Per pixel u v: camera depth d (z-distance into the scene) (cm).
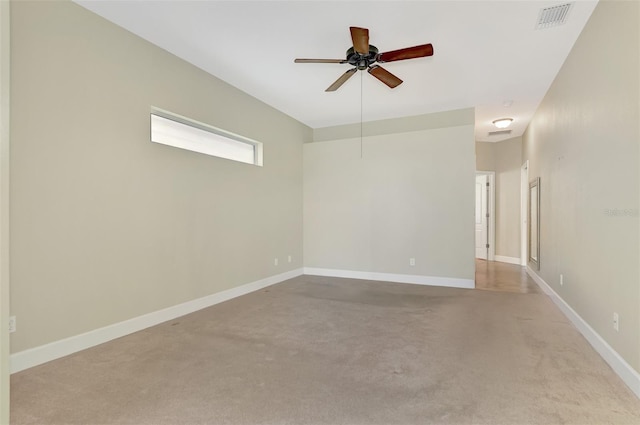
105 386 211
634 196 207
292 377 222
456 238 500
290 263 569
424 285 510
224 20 294
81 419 177
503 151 741
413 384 212
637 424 170
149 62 331
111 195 296
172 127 372
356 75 405
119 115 303
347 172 576
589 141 285
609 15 245
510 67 380
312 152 604
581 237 304
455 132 501
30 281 241
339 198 582
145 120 327
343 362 244
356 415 179
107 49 294
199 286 386
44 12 250
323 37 321
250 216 474
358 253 567
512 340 284
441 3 267
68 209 264
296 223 589
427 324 327
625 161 219
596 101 269
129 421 175
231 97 438
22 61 238
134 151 316
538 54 349
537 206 508
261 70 395
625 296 217
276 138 534
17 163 235
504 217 737
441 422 173
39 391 206
